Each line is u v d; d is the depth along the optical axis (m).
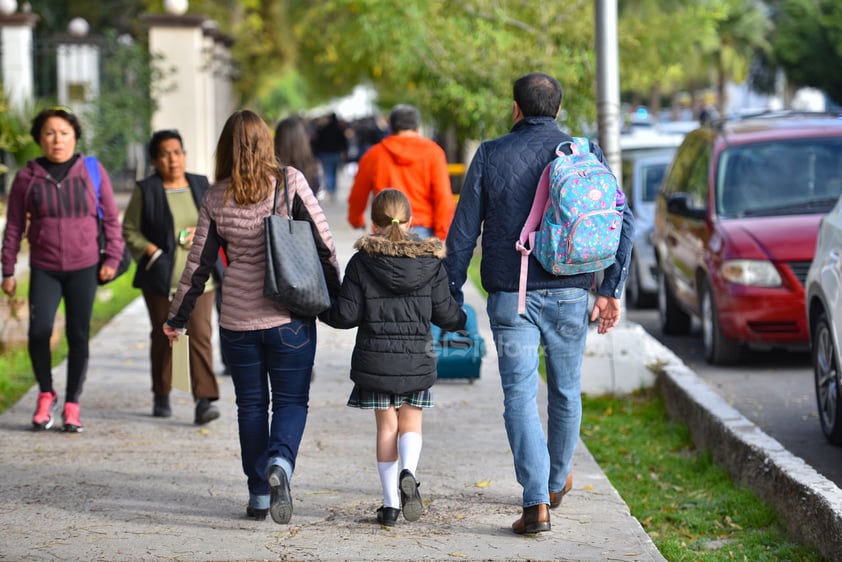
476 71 36.12
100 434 17.52
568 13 36.41
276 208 12.64
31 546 12.46
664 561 12.10
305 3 73.06
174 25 46.91
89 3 70.00
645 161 36.59
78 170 17.38
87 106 46.72
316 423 18.27
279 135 20.50
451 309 13.00
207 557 12.11
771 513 14.35
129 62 45.44
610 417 20.25
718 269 24.44
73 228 17.30
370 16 36.94
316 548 12.39
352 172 103.00
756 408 21.12
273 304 12.68
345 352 24.70
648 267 34.34
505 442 17.03
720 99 135.88
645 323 32.44
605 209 12.25
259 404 13.04
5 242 17.39
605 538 12.79
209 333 17.94
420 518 13.47
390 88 70.88
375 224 12.96
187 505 13.96
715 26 38.28
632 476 16.89
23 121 35.09
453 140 63.19
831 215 19.12
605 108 21.47
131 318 29.67
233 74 61.28
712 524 14.51
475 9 37.28
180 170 18.08
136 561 12.01
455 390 20.77
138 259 18.06
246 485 14.83
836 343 17.30
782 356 26.33
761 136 27.34
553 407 13.31
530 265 12.67
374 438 17.30
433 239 12.79
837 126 27.67
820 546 12.80
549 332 12.86
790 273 23.67
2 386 20.98
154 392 18.62
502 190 12.79
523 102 13.14
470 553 12.24
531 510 12.63
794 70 122.06
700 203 26.78
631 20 37.41
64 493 14.42
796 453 17.98
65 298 17.55
